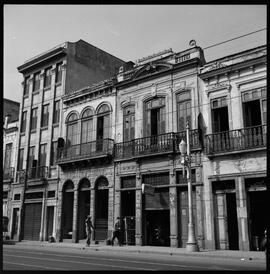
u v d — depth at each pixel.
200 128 20.36
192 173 20.30
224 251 17.16
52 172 28.75
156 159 21.91
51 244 23.58
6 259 13.07
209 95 20.50
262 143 17.73
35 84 33.22
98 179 25.08
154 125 23.08
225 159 18.94
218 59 20.44
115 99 25.48
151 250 17.58
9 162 33.53
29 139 31.94
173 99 22.16
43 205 28.44
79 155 26.06
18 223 30.30
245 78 19.20
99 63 33.66
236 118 19.19
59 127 29.19
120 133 24.58
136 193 22.38
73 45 31.28
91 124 26.72
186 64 21.61
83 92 27.72
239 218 17.78
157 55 24.05
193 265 11.48
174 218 20.27
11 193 32.16
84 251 18.58
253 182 17.97
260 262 12.73
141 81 24.09
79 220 25.77
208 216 18.97
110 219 23.44
